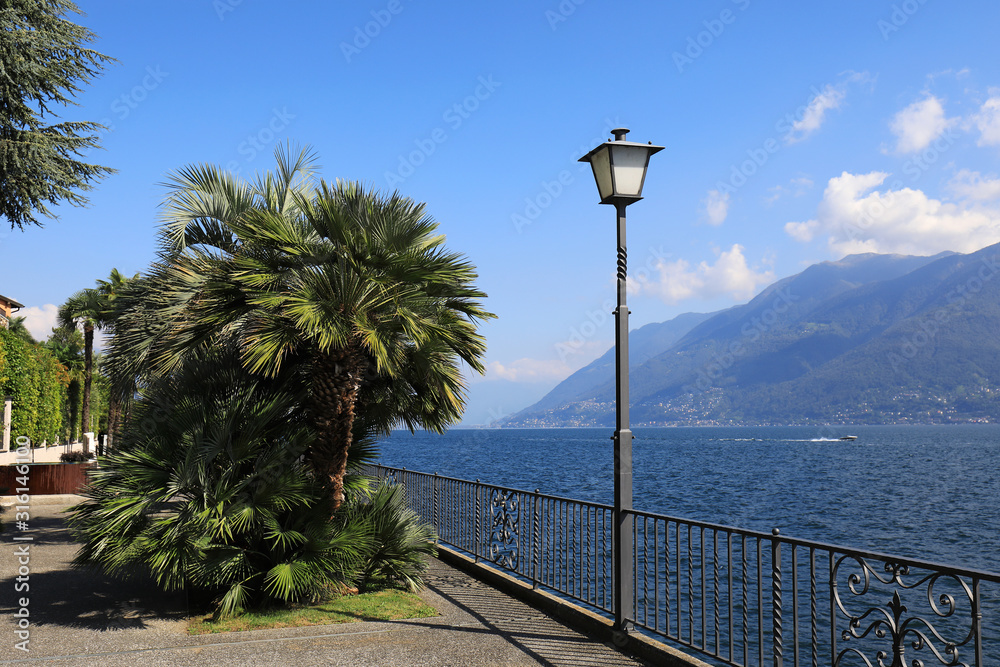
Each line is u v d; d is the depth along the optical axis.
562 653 5.37
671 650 5.10
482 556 8.44
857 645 10.38
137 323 7.91
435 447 109.81
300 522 6.84
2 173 12.41
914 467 57.56
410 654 5.31
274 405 6.75
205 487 6.25
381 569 7.40
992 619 11.63
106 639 5.61
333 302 6.48
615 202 5.85
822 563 16.11
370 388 8.02
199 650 5.36
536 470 50.09
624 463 5.68
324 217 6.97
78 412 46.41
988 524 25.66
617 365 5.74
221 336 7.54
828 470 53.66
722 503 31.61
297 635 5.78
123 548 6.06
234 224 7.45
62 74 13.33
